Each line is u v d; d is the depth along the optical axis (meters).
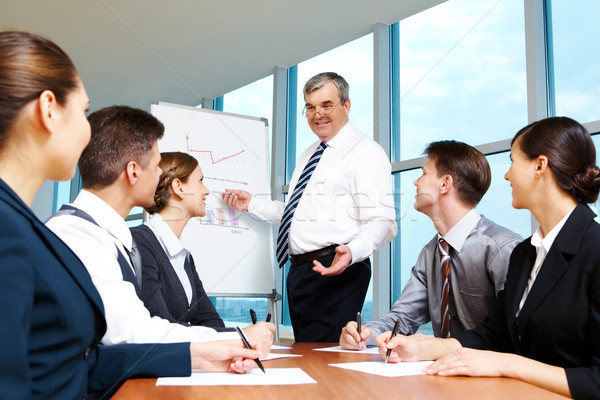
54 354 0.63
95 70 4.34
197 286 1.74
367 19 3.50
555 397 0.65
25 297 0.52
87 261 0.90
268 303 4.15
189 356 0.82
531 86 2.70
